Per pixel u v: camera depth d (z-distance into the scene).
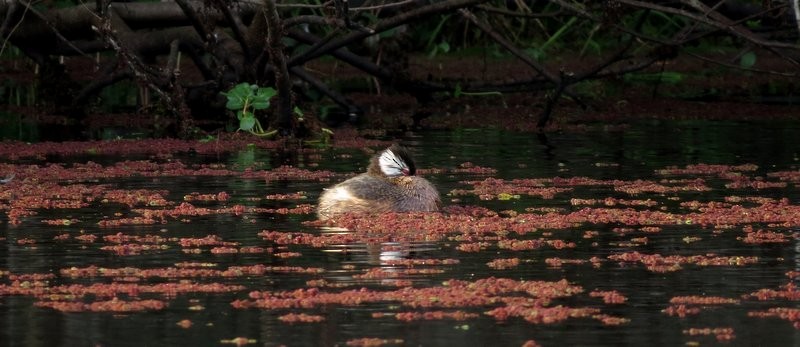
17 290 8.95
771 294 8.81
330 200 12.34
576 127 20.53
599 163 15.84
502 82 23.17
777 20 20.42
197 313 8.34
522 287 9.02
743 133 19.36
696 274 9.45
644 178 14.52
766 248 10.40
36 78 23.58
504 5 25.06
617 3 18.83
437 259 9.98
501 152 17.06
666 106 23.31
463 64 26.78
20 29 20.95
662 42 20.06
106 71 21.83
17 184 13.99
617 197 13.12
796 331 7.87
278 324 8.05
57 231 11.19
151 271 9.53
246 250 10.33
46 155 16.72
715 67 28.45
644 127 20.44
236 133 19.00
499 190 13.59
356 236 10.94
